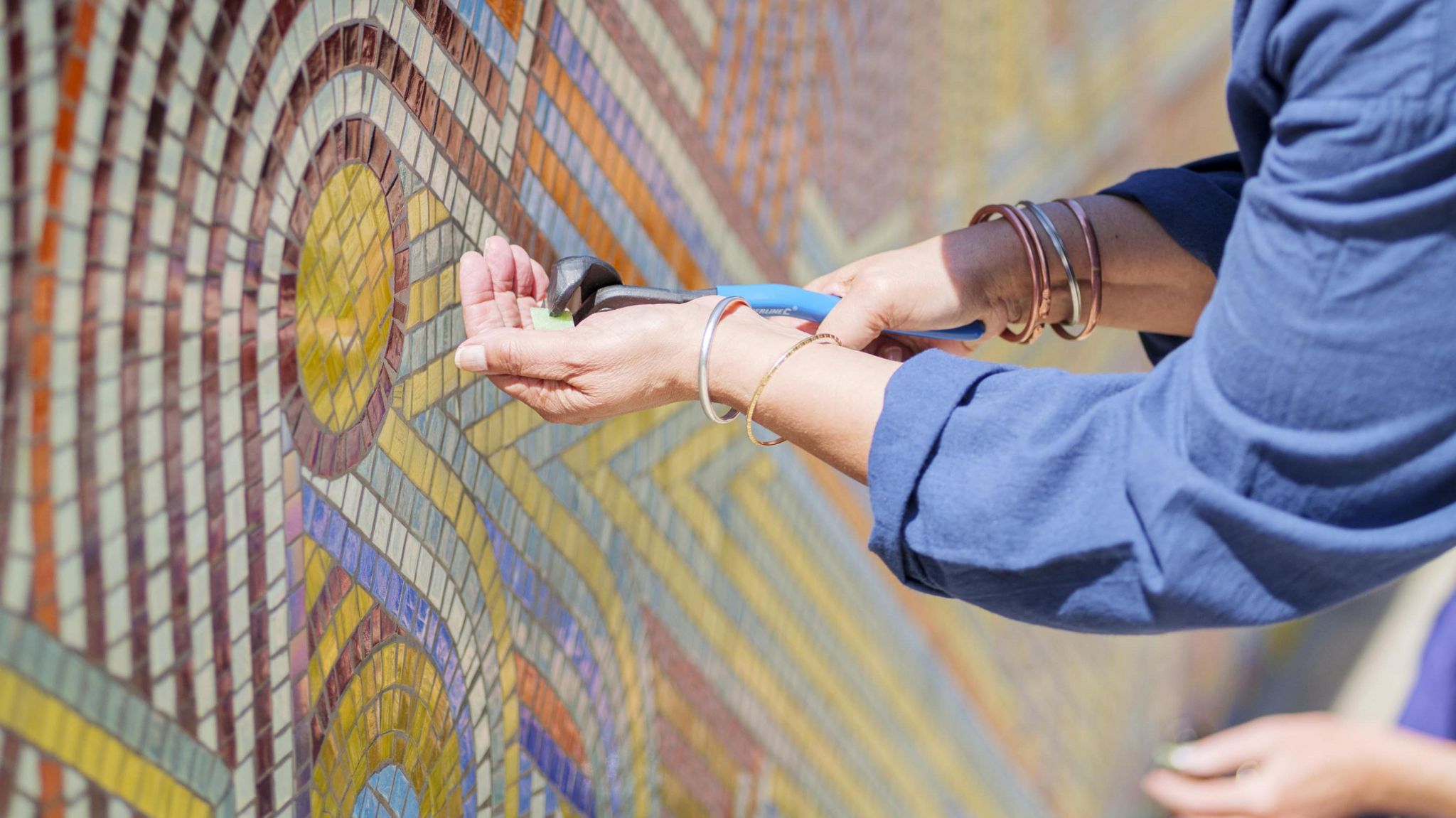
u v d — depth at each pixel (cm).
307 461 98
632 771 164
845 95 208
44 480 73
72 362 75
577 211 140
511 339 99
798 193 196
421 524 116
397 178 107
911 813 258
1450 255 74
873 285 117
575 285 106
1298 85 79
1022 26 279
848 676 229
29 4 70
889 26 220
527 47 125
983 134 266
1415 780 137
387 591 110
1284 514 80
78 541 76
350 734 106
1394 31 74
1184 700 398
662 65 154
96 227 76
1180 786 142
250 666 92
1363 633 432
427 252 113
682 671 176
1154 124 369
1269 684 433
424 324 114
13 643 72
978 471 88
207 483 86
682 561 174
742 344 97
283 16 90
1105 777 348
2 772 72
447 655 122
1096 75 325
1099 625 88
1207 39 402
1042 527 87
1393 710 402
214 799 89
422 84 109
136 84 78
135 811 82
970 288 119
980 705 284
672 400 102
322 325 99
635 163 150
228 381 88
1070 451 87
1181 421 84
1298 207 77
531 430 135
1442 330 75
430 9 108
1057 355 307
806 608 213
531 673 139
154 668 83
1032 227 121
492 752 131
